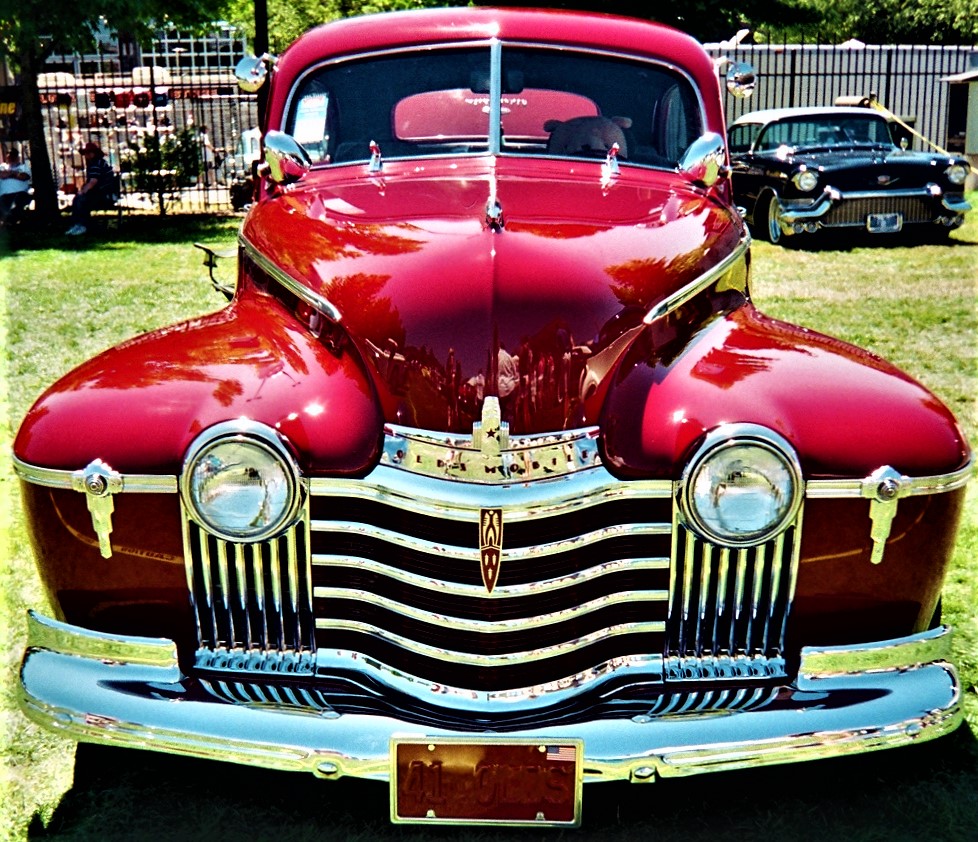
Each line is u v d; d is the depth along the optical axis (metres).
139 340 3.13
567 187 3.53
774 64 20.03
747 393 2.71
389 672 2.67
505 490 2.58
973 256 12.45
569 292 2.80
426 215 3.23
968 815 2.96
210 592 2.70
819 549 2.68
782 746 2.55
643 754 2.52
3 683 3.52
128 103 20.05
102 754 3.21
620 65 3.98
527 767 2.53
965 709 3.41
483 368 2.65
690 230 3.28
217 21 17.34
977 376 7.15
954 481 2.71
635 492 2.64
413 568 2.64
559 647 2.65
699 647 2.72
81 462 2.64
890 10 27.05
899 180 13.02
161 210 16.19
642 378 2.79
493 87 3.88
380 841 2.87
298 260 3.13
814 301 9.64
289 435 2.64
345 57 4.00
